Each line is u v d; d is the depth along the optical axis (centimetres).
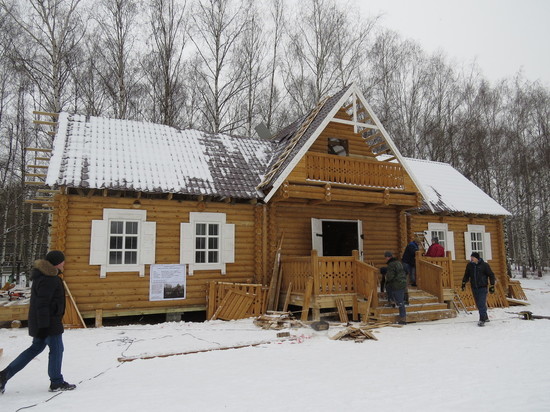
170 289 1164
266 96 2830
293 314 1257
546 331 999
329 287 1125
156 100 2558
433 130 3256
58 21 2044
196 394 508
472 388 533
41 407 456
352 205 1469
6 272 2966
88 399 488
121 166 1170
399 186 1416
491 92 3684
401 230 1588
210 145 1452
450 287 1295
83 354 742
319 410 446
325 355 743
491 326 1077
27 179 2502
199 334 940
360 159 1361
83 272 1075
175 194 1199
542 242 3856
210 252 1257
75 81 2338
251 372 622
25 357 516
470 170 3272
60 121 1271
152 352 745
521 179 3450
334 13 2706
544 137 3356
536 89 3712
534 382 560
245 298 1177
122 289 1111
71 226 1079
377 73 3091
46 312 508
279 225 1359
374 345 834
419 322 1134
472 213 1744
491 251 1850
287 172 1223
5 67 2266
